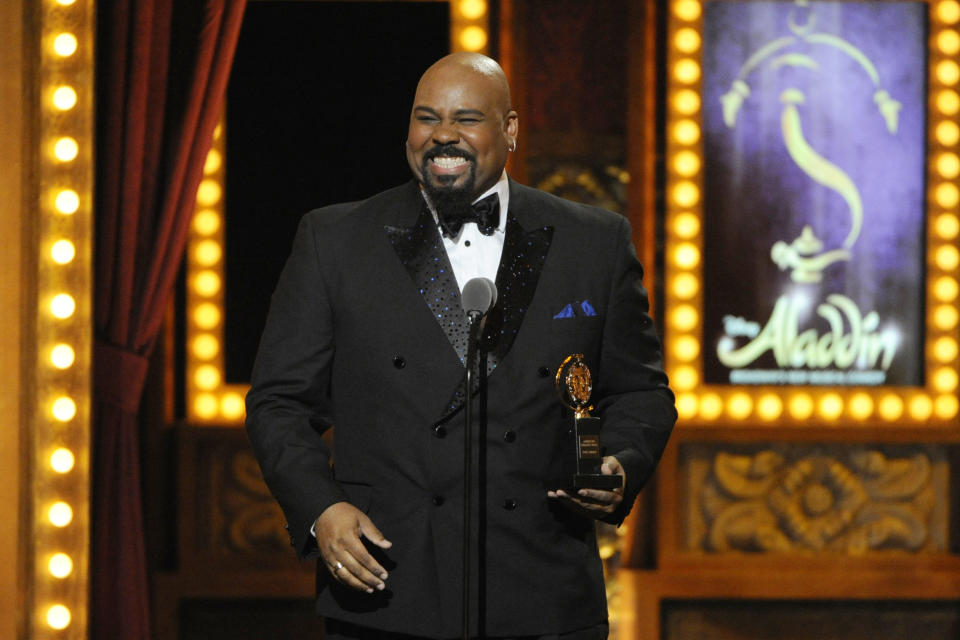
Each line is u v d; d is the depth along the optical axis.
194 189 12.98
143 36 12.67
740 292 16.38
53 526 12.41
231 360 16.14
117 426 12.78
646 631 16.06
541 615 7.56
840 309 16.44
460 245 8.09
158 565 15.96
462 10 16.17
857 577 16.16
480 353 7.71
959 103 16.45
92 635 12.56
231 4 12.94
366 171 16.09
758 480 16.38
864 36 16.45
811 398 16.31
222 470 16.17
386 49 16.17
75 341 12.48
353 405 7.89
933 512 16.47
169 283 12.98
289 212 16.11
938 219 16.47
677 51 16.33
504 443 7.66
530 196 8.31
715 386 16.30
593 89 16.64
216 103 12.98
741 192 16.38
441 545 7.53
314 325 8.02
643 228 16.39
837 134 16.45
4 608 12.18
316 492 7.46
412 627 7.48
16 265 12.23
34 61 12.38
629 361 8.25
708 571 16.19
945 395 16.42
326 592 7.79
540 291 7.93
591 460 7.42
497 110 7.91
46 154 12.43
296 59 16.12
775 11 16.41
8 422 12.23
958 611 16.31
